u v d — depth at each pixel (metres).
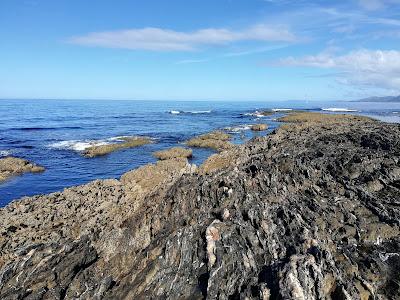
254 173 25.11
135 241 20.86
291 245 17.28
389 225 20.17
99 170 58.56
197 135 96.31
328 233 19.50
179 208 21.97
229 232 18.33
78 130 110.62
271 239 17.83
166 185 25.05
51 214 26.64
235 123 127.69
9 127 117.12
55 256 20.36
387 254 17.92
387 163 28.22
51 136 96.31
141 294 16.95
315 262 15.64
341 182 25.19
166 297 16.45
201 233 18.86
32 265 20.11
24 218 26.39
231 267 16.70
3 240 23.22
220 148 74.94
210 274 16.28
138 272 18.44
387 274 16.67
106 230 22.47
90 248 21.17
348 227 19.94
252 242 17.84
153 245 19.75
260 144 39.91
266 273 15.89
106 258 20.48
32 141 87.31
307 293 14.35
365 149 32.78
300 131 49.50
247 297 14.88
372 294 15.28
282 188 23.73
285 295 14.05
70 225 24.33
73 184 50.88
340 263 16.89
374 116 149.75
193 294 16.27
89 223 24.05
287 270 14.98
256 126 102.94
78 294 18.17
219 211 20.61
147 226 21.59
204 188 22.50
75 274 19.50
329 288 14.93
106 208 26.31
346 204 22.12
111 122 139.25
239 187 22.70
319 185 25.05
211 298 15.56
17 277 19.20
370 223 20.38
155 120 147.50
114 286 18.28
